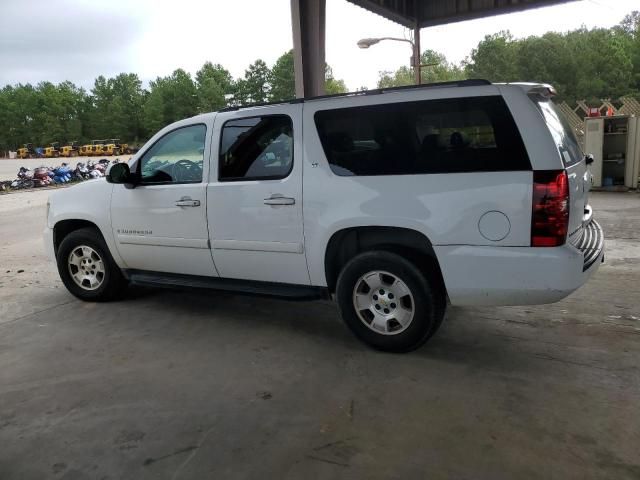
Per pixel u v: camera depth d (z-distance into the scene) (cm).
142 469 257
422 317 360
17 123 10856
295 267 402
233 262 431
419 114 347
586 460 250
